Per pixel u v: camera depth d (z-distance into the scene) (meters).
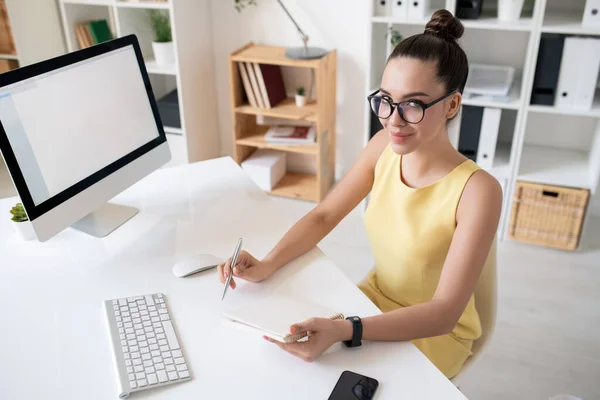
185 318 1.25
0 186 3.44
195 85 3.29
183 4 3.04
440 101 1.20
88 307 1.29
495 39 2.87
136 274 1.41
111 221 1.63
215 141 3.63
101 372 1.11
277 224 1.63
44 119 1.38
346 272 2.62
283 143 3.19
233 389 1.06
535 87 2.59
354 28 3.06
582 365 2.11
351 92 3.22
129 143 1.65
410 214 1.37
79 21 3.39
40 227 1.38
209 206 1.73
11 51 3.32
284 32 3.20
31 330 1.22
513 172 2.76
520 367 2.10
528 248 2.84
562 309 2.40
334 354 1.15
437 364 1.41
